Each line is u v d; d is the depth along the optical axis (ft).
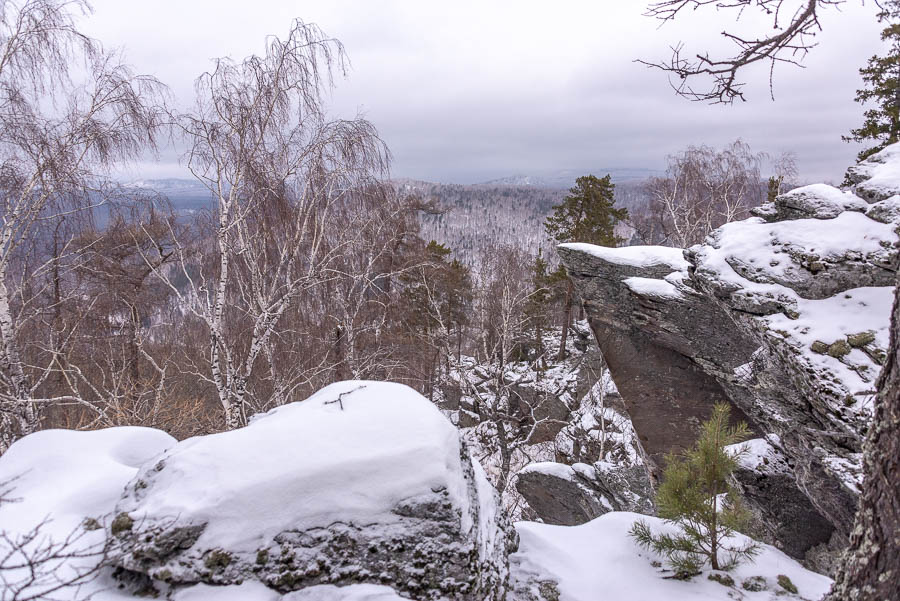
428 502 12.23
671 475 15.78
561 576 15.34
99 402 38.83
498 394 48.70
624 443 50.11
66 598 10.16
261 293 30.42
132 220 29.91
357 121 29.07
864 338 15.10
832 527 19.54
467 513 12.87
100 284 35.53
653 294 28.27
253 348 29.04
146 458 16.43
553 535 18.11
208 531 11.41
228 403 28.09
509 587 14.55
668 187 79.71
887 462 8.65
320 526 11.84
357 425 13.76
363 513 12.03
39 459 14.80
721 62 9.46
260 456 12.72
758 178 73.67
